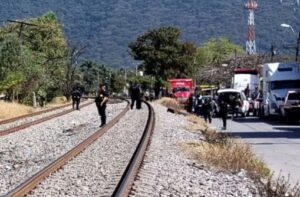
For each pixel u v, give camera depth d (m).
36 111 53.16
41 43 84.56
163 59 112.88
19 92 65.69
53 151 23.48
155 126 34.06
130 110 53.28
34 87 65.88
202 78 127.81
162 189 14.51
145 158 20.08
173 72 112.94
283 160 23.23
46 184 15.03
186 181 15.91
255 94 65.31
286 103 46.38
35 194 13.69
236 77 70.00
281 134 35.56
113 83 153.88
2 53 62.62
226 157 19.42
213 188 15.06
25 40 83.88
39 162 20.22
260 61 109.06
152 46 114.56
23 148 25.06
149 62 113.56
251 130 38.59
